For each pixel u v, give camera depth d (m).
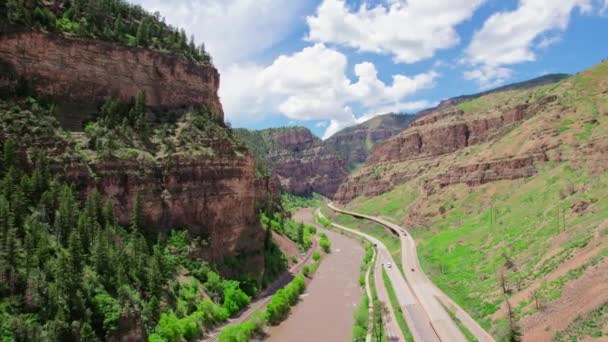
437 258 154.38
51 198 87.06
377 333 97.62
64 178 95.19
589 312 69.31
